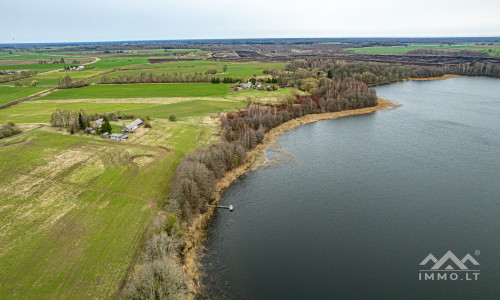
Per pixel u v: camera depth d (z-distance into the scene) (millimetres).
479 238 61656
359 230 64312
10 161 89375
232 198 76438
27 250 53938
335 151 105750
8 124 112500
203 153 82812
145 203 68938
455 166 92375
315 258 56344
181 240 56469
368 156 101062
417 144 110438
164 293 43375
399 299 47656
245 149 100750
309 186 82438
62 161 89375
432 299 47594
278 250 58312
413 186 81625
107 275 48781
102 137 109625
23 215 64188
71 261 51531
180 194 64188
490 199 74938
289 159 99000
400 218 68250
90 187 75250
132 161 89875
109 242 56219
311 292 48750
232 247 58781
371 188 81000
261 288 49281
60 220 62500
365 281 51125
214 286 49312
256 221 67250
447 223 66312
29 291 45531
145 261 50469
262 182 84500
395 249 58781
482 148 105438
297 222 67000
